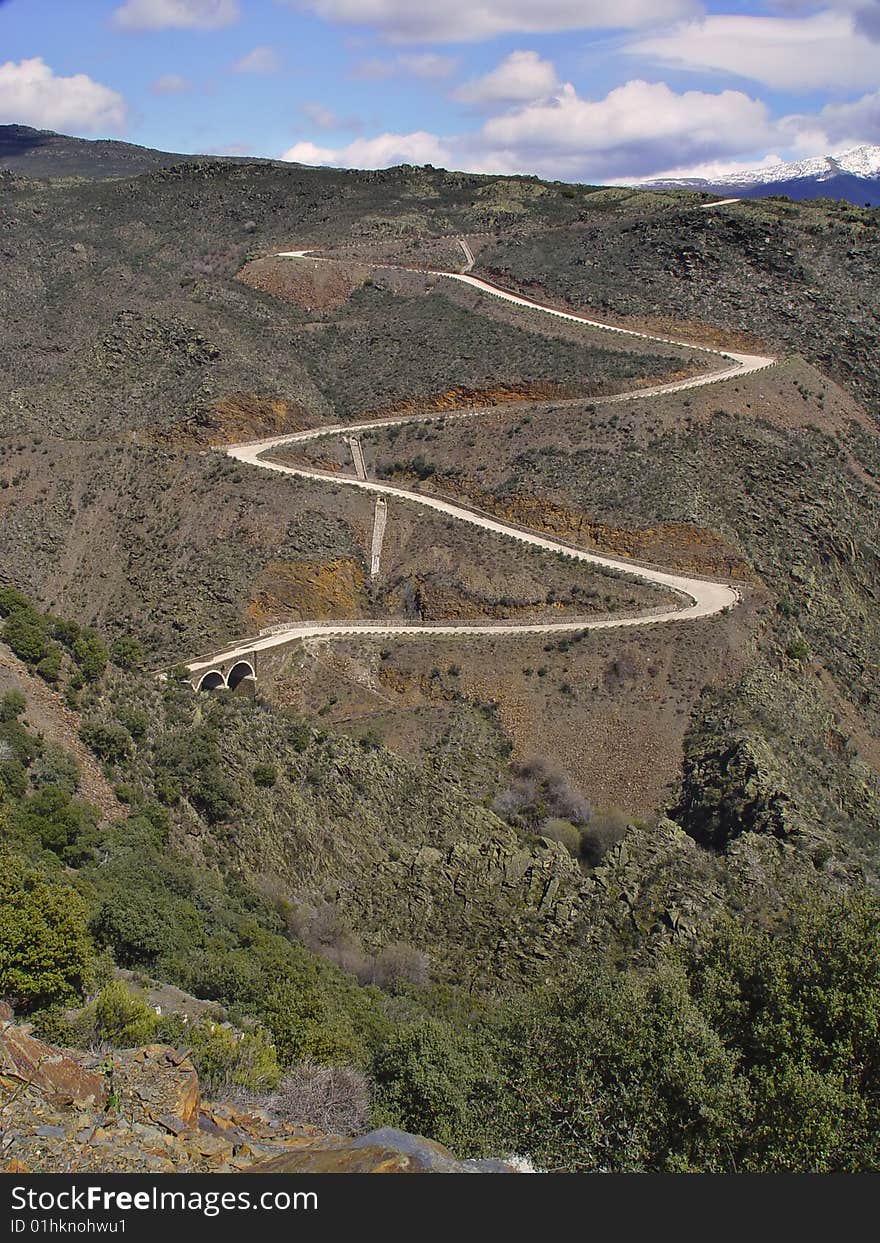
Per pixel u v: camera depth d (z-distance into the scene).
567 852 59.47
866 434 99.19
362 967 45.78
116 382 107.25
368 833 56.47
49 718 49.12
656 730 67.12
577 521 84.69
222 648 72.94
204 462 93.31
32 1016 24.31
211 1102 19.56
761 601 76.69
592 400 97.38
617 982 26.30
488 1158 20.81
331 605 81.81
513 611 77.69
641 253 122.44
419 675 72.06
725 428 91.38
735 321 111.50
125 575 84.50
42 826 39.78
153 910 35.41
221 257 143.62
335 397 107.94
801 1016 24.34
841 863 57.88
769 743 64.69
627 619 75.12
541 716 68.62
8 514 89.81
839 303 112.75
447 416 100.88
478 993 49.41
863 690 76.38
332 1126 23.00
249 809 52.41
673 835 60.22
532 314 114.31
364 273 128.38
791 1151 21.48
